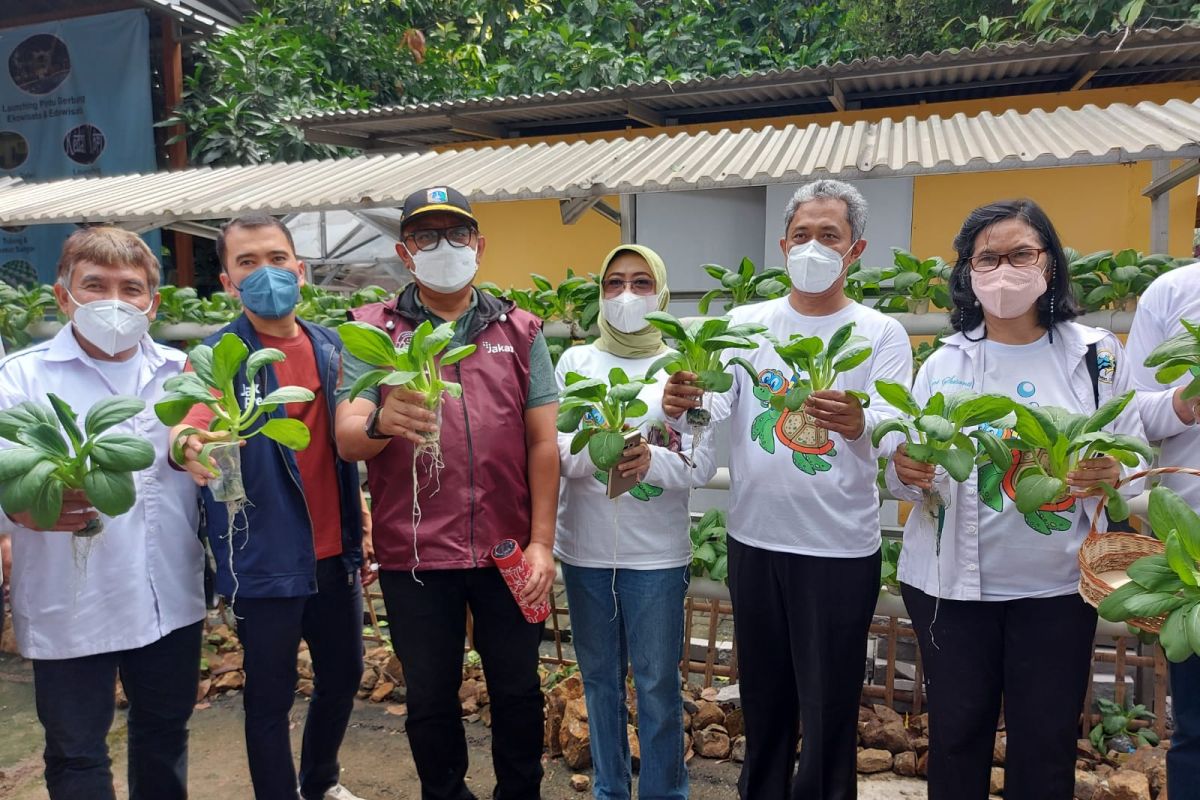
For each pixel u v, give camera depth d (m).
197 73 9.04
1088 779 2.90
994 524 2.11
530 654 2.42
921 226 6.08
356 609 2.71
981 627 2.15
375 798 3.05
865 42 9.13
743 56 9.46
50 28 8.69
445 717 2.38
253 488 2.33
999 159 3.71
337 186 4.82
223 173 5.90
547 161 5.02
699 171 4.19
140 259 2.20
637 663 2.46
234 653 4.15
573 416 2.17
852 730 2.41
